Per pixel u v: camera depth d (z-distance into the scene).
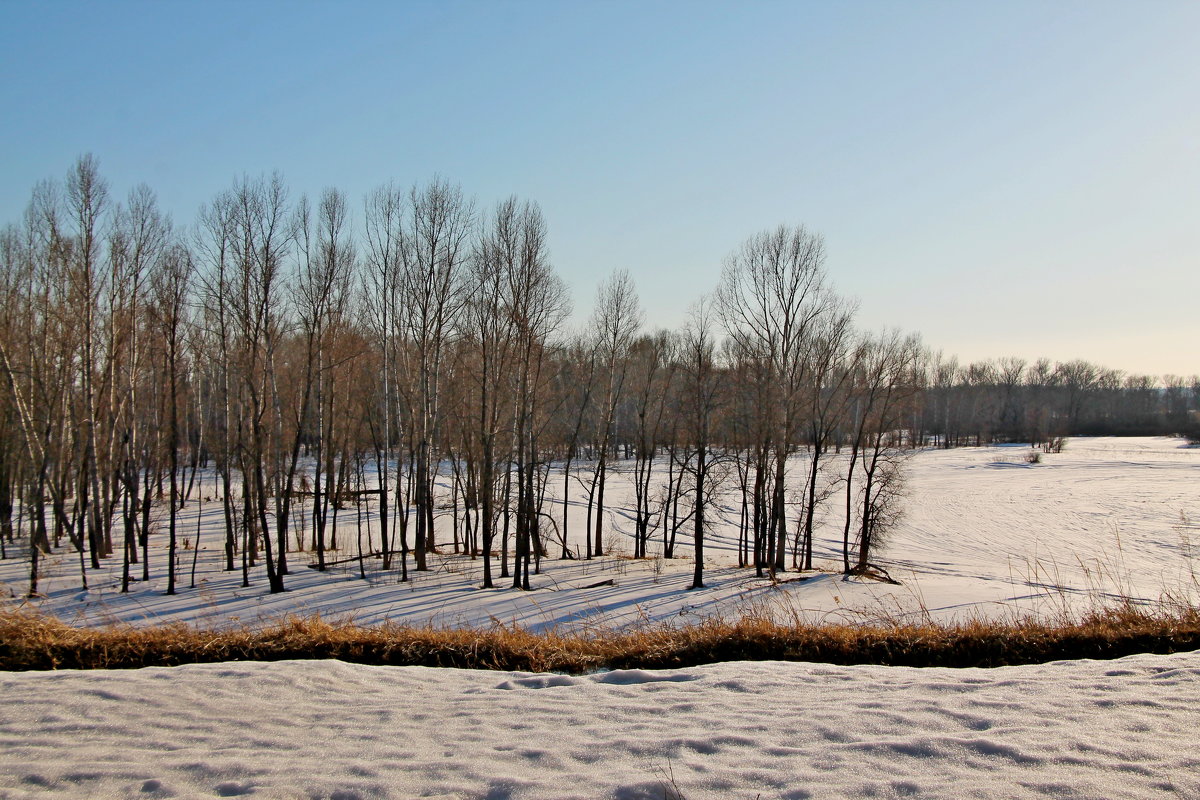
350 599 20.50
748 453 29.89
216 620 16.86
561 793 4.68
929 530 40.69
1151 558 32.53
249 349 25.31
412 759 5.30
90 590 21.38
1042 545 36.25
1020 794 4.52
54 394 28.25
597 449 41.66
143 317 28.11
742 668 8.01
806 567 28.39
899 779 4.76
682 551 36.97
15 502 39.94
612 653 9.55
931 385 105.88
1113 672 7.17
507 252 25.44
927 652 9.41
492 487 27.03
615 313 34.75
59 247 27.39
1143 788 4.54
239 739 5.79
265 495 28.61
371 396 35.12
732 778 4.85
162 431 34.69
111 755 5.45
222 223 24.16
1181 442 107.38
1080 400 128.25
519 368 27.94
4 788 4.87
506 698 6.90
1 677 7.54
